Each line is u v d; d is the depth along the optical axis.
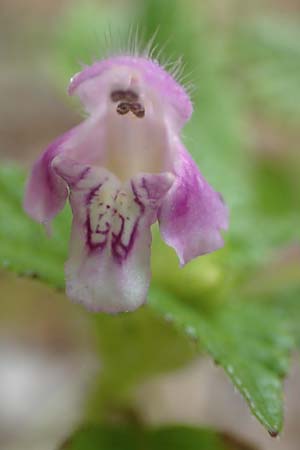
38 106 0.16
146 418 0.09
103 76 0.08
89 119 0.08
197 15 0.10
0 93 0.17
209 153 0.09
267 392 0.07
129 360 0.09
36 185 0.07
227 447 0.08
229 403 0.12
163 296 0.08
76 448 0.08
